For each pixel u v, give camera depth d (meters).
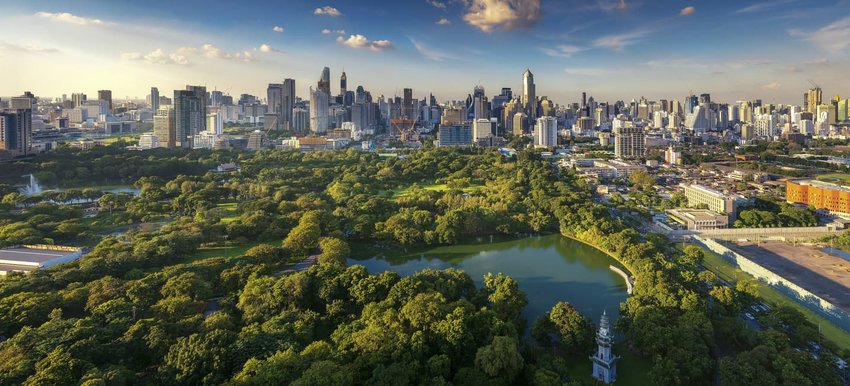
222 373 198.62
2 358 199.62
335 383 184.38
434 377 197.75
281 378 188.12
